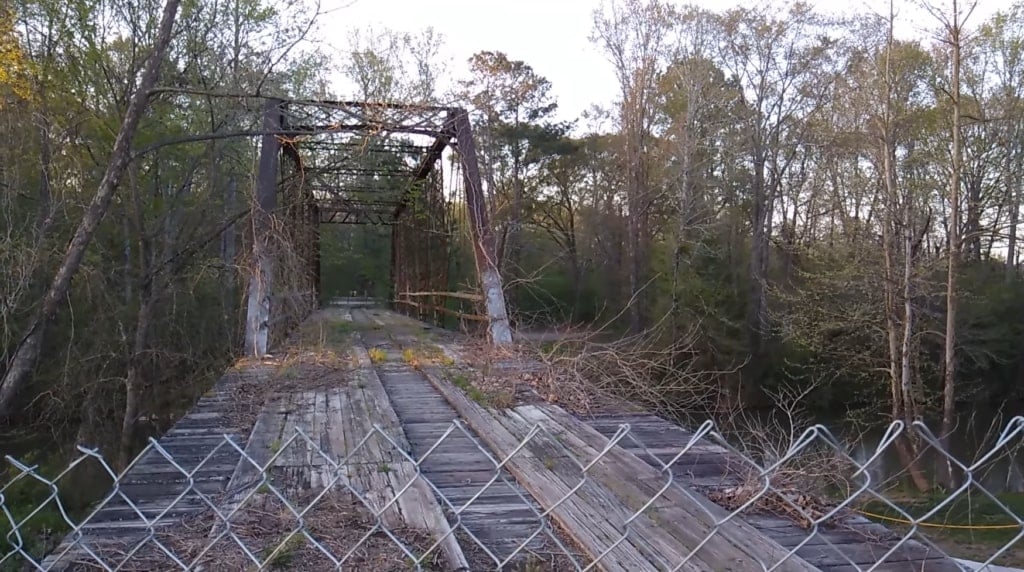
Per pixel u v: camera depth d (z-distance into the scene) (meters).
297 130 9.79
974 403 18.69
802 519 3.06
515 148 31.27
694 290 21.94
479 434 4.77
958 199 16.06
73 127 12.62
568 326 9.96
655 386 7.74
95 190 13.62
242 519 3.02
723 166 28.05
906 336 16.09
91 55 11.84
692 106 24.59
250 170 13.62
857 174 18.78
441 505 3.29
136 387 13.57
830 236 19.88
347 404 5.73
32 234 12.57
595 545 2.71
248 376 7.04
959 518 10.55
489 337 9.27
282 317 10.23
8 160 12.85
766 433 7.04
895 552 2.71
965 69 17.66
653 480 3.57
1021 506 11.20
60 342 13.42
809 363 18.86
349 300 36.62
